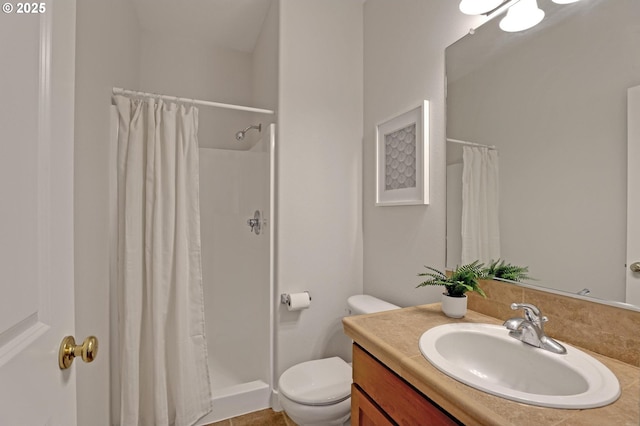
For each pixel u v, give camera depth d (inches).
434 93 56.9
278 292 70.6
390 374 35.4
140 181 59.7
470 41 49.2
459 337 39.0
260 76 92.4
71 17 23.9
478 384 26.6
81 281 42.9
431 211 57.4
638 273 30.1
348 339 76.0
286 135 71.7
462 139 50.5
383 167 70.9
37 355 18.7
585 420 22.4
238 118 104.4
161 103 62.2
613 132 31.9
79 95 42.2
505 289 43.0
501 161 44.0
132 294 57.6
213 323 93.7
